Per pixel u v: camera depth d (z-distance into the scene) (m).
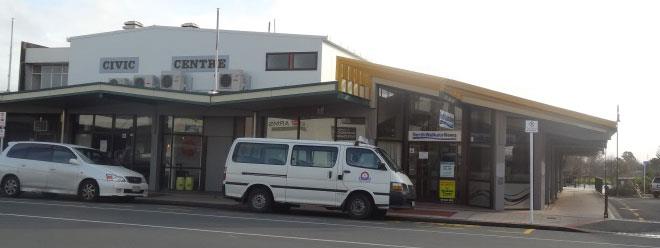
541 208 21.12
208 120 23.25
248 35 26.52
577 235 14.15
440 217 16.58
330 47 26.86
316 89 17.86
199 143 23.30
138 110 23.16
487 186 19.86
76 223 12.48
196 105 21.36
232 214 15.80
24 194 20.20
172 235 11.15
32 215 13.62
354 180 15.95
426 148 21.09
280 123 21.59
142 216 14.30
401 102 21.31
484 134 20.17
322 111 20.89
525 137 20.89
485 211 18.81
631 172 84.38
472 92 18.98
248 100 18.86
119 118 23.67
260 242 10.63
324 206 16.19
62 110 24.09
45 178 18.55
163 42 27.53
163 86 26.56
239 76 25.73
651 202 34.03
